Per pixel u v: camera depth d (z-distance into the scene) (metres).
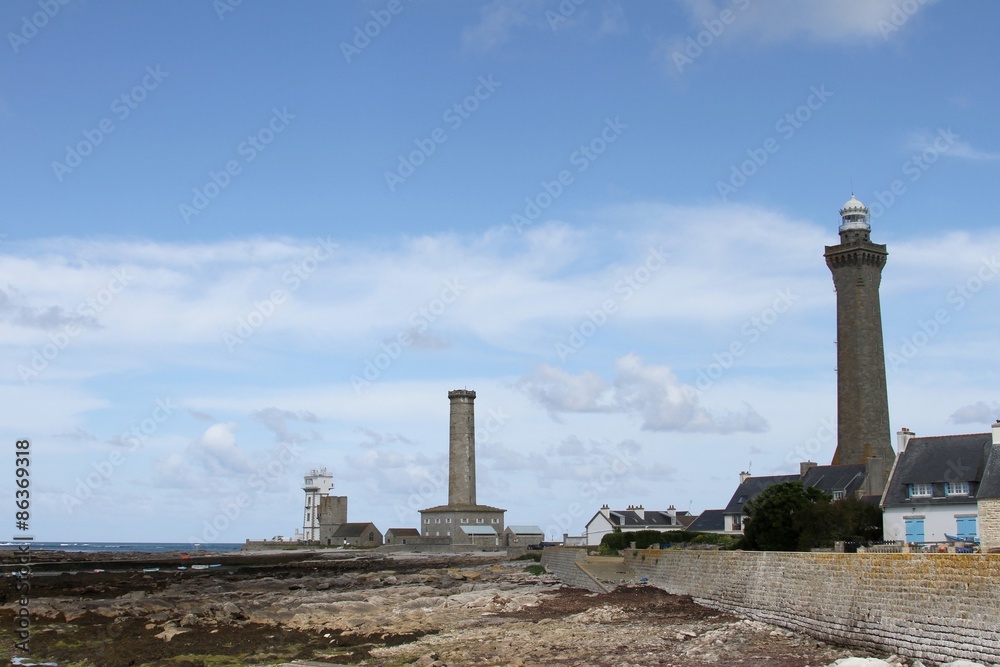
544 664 43.56
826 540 67.12
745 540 75.25
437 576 102.19
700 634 49.53
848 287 133.62
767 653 42.75
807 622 46.28
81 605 70.50
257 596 79.69
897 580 39.41
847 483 102.56
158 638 55.62
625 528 147.62
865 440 129.38
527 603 68.88
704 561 62.69
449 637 53.12
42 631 59.19
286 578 107.06
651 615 57.78
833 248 134.75
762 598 51.97
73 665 48.06
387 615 62.94
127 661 48.62
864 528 69.31
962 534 63.91
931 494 66.44
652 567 76.00
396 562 156.38
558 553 98.69
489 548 191.75
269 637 55.34
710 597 60.38
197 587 92.31
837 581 43.97
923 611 37.59
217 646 52.62
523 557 142.50
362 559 177.12
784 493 72.69
